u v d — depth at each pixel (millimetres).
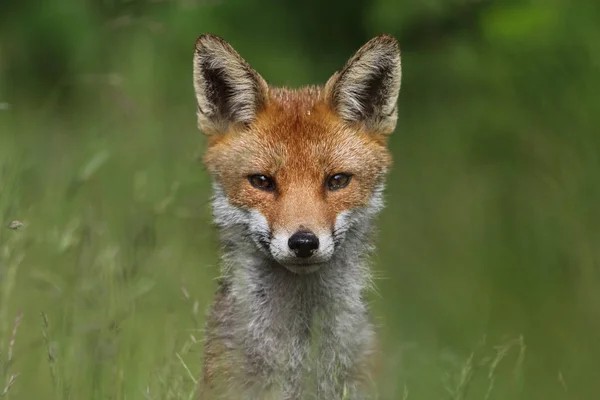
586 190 14055
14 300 12102
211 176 9859
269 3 20906
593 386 11859
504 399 11461
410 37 19328
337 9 21141
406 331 14102
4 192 10789
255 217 9297
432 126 19875
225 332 9266
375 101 10000
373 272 10039
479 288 14680
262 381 9141
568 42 15555
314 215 8984
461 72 18281
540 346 13156
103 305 10617
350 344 9312
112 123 16625
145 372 10508
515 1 16812
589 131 14539
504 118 16469
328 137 9508
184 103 18328
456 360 11836
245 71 9734
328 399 9086
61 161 16234
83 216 12703
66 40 20625
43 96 20375
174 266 12422
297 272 8992
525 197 15867
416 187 18297
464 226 16547
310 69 20672
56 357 9711
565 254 14039
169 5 19641
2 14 21375
